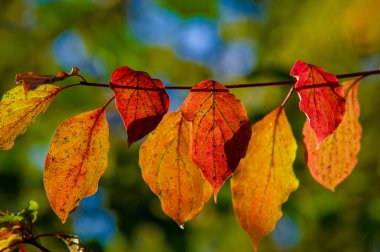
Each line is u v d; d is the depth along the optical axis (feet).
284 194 6.47
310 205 19.61
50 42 21.91
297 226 19.89
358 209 19.56
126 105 5.22
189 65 24.13
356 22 18.35
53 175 5.66
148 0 22.97
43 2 21.75
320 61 19.45
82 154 5.71
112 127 19.79
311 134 6.56
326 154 6.69
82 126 5.66
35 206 6.07
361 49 18.76
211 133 5.38
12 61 21.56
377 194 19.38
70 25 22.08
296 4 20.01
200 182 5.90
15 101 5.59
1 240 5.93
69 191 5.72
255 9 23.72
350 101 6.74
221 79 24.43
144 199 17.46
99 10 22.22
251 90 19.53
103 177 17.89
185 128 5.88
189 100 5.40
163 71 23.91
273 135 6.40
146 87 5.29
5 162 19.11
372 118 19.11
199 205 5.92
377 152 19.03
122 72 5.30
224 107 5.39
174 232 17.31
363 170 19.27
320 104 5.58
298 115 18.75
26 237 6.03
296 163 18.80
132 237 17.10
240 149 5.36
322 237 19.88
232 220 18.94
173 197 5.90
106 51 22.47
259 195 6.45
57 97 20.31
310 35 19.35
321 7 19.02
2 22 21.65
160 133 5.86
